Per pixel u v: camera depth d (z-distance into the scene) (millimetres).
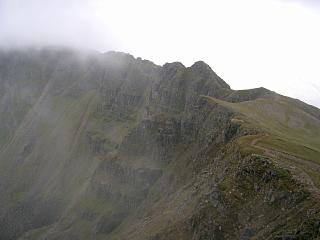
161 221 142875
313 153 102562
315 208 72938
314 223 69250
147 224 159875
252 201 89688
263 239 78750
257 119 155125
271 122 158500
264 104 183000
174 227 122438
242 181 95312
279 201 82938
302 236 69375
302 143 118250
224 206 96438
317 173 87000
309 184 80938
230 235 91062
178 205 140375
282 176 85812
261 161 93188
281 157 95812
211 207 102562
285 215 78688
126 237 166625
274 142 109812
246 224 87750
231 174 102375
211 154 156625
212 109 197750
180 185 176625
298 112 179875
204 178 131125
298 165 91250
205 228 100188
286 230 73875
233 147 116688
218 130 164000
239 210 91812
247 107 176000
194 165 173875
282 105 185000
